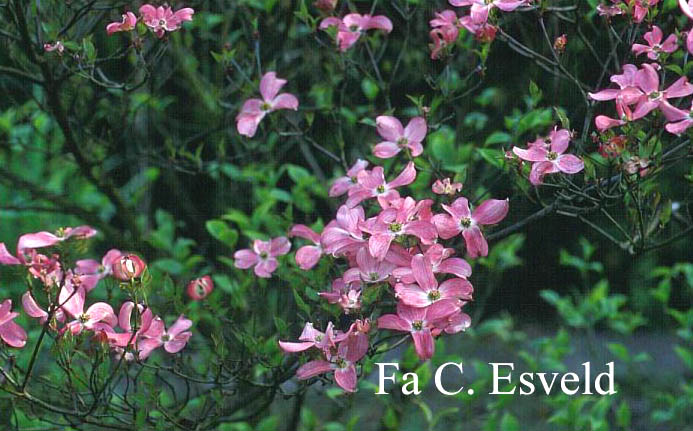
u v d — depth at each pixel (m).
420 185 2.95
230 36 3.25
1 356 2.56
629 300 5.18
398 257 2.44
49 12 2.99
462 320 2.44
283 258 2.85
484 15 2.60
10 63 3.22
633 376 3.89
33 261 2.56
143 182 3.64
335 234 2.50
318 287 2.61
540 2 2.63
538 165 2.50
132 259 2.48
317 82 3.34
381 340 2.54
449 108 3.28
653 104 2.45
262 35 3.30
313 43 3.30
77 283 2.51
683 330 3.53
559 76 2.78
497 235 2.65
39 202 3.86
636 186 2.55
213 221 3.03
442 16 2.73
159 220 3.35
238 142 3.51
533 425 3.86
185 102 3.62
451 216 2.48
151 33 2.76
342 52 2.82
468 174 2.89
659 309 5.14
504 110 3.36
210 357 2.90
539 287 5.09
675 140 2.62
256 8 3.21
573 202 2.72
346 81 2.91
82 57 2.84
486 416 3.29
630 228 2.69
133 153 3.41
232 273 3.11
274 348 2.92
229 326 2.91
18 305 3.34
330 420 3.32
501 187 3.03
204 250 3.39
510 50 3.32
